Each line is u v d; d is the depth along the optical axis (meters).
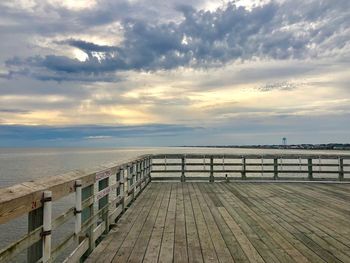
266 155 12.65
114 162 6.34
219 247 4.52
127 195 7.20
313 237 5.02
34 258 2.64
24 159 76.56
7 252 2.12
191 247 4.52
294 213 6.77
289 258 4.09
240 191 10.01
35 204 2.51
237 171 12.60
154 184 11.79
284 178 12.52
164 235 5.09
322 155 12.48
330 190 10.22
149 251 4.34
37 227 2.63
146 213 6.70
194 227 5.59
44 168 40.91
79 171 3.85
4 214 2.06
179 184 11.81
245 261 3.99
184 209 7.15
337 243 4.71
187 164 12.68
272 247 4.53
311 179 12.41
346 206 7.54
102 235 5.02
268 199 8.52
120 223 5.83
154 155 12.65
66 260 3.24
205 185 11.53
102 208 5.01
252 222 5.97
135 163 8.45
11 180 27.28
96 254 4.20
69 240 3.30
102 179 4.73
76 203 3.51
